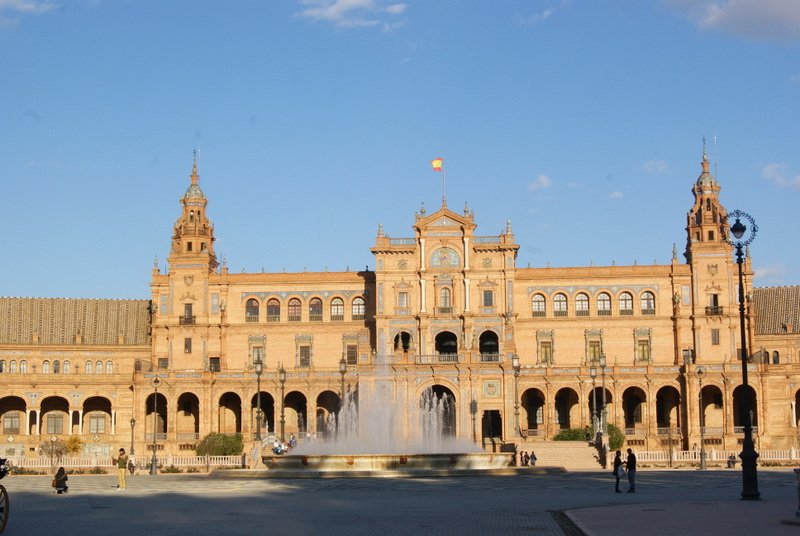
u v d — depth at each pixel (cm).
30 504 5700
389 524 4419
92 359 15312
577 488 6900
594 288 14650
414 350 13862
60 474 6650
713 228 14638
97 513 5041
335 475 8175
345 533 4069
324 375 14125
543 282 14688
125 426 14362
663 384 13800
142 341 15575
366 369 13550
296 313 14900
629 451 6519
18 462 10906
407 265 14388
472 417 13262
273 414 14562
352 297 14862
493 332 14275
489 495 6191
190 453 13862
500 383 13338
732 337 14362
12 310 15512
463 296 14275
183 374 14138
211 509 5228
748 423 5706
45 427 14650
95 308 15838
